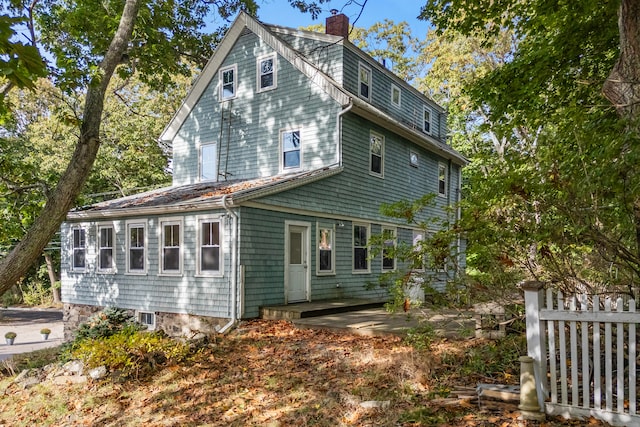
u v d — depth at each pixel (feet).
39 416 20.17
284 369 22.25
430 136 64.39
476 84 33.01
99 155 78.95
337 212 43.91
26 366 30.71
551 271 18.03
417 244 20.53
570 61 29.40
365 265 48.55
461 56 67.00
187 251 38.17
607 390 13.30
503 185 16.12
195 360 24.86
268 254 36.86
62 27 40.73
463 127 78.74
